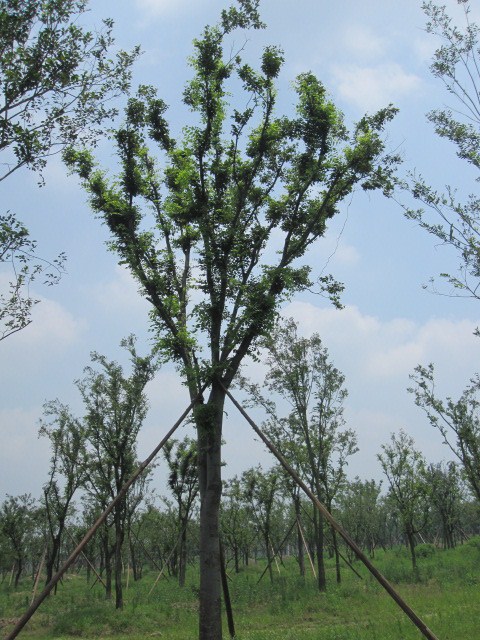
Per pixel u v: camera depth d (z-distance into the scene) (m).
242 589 27.28
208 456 13.84
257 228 15.49
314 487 28.05
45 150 11.64
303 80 15.30
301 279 16.19
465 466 27.16
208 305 14.52
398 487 31.77
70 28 11.37
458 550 44.66
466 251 10.64
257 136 15.34
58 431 28.47
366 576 30.73
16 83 11.13
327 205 15.77
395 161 15.20
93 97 11.83
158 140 17.08
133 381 26.14
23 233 11.83
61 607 25.27
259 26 14.93
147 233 15.82
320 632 14.38
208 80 15.09
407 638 12.47
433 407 27.05
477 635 12.48
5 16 10.98
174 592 30.06
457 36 10.77
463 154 10.84
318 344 29.30
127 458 25.84
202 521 13.64
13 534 44.59
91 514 36.50
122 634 18.52
